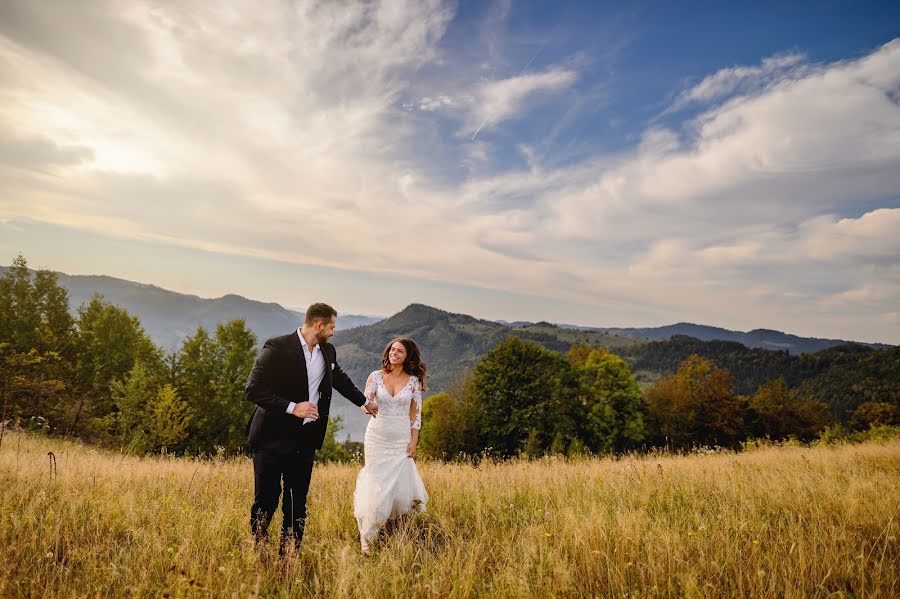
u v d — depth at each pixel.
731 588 3.05
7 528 3.49
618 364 35.78
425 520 4.71
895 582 3.05
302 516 3.89
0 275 34.09
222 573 3.03
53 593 2.73
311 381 3.97
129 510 4.16
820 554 3.48
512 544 3.85
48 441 11.66
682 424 41.31
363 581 2.99
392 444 4.28
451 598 2.92
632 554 3.45
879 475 6.78
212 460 7.28
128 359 35.09
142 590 2.84
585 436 34.25
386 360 4.47
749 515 4.58
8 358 27.89
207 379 30.11
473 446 31.98
